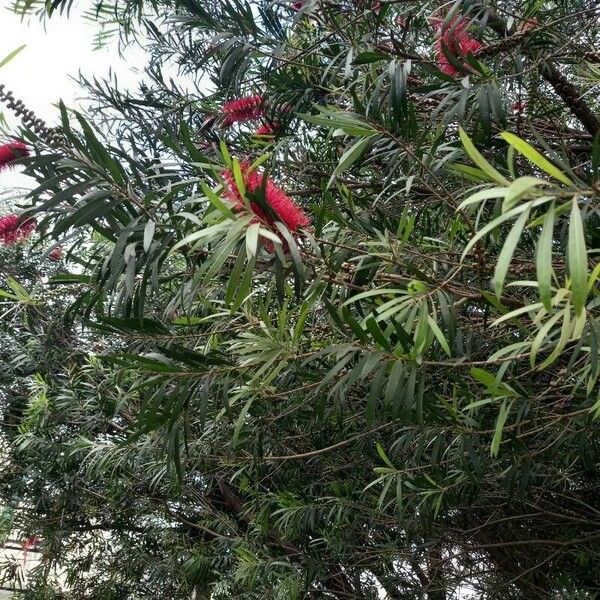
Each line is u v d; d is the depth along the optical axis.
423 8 1.68
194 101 2.19
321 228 1.06
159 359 1.09
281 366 1.15
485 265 1.12
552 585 2.36
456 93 1.26
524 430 1.58
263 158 0.80
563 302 0.82
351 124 1.09
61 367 3.19
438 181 1.26
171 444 1.15
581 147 1.79
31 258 3.32
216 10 1.87
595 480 2.24
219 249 0.77
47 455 3.12
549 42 1.47
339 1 1.69
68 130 0.91
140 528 3.59
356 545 2.43
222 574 2.79
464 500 1.99
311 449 2.19
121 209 0.96
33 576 3.55
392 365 0.98
